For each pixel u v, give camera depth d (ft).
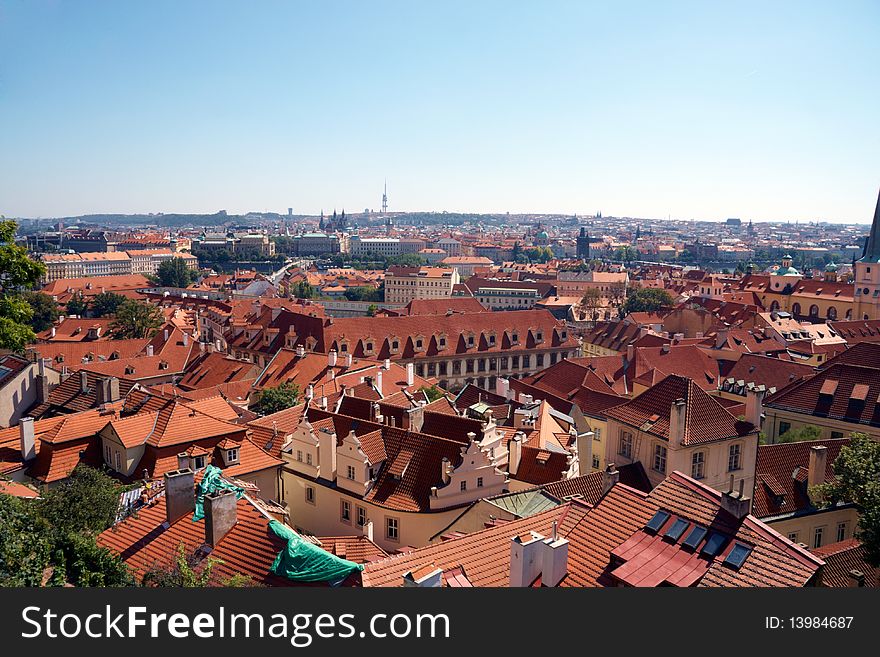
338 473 220.43
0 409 284.20
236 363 409.28
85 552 115.44
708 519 114.01
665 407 213.25
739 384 362.74
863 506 159.63
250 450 225.56
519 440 222.48
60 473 213.66
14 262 157.79
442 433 234.38
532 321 552.00
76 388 294.05
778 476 217.56
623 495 126.21
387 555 148.36
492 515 178.81
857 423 265.13
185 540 135.13
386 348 492.95
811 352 510.58
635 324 561.02
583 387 331.77
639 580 105.91
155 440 212.43
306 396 317.01
